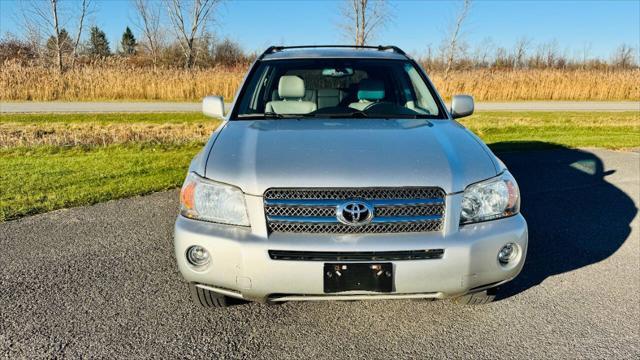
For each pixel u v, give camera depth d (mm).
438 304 2996
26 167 6738
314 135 2805
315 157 2498
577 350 2516
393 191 2367
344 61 3795
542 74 24828
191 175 2623
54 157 7555
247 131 2949
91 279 3316
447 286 2369
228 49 38375
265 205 2365
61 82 19953
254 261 2314
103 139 9000
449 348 2543
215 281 2420
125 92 20859
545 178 6555
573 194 5703
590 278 3383
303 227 2352
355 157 2494
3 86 19219
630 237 4219
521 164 7512
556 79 24375
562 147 9070
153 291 3148
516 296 3115
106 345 2541
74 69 21312
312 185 2342
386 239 2314
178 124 12062
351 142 2680
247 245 2316
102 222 4531
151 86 21078
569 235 4285
